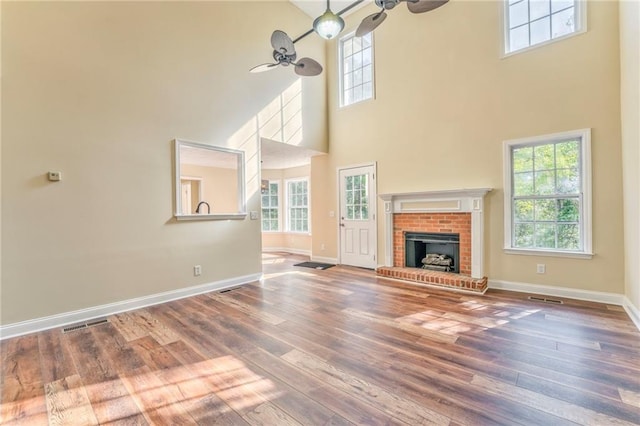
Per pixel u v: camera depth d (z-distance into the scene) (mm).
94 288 3227
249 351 2404
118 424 1622
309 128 5727
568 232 3645
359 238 5750
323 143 6047
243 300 3758
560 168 3682
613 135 3297
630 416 1597
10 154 2764
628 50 2934
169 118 3811
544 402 1720
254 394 1854
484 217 4145
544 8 3758
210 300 3781
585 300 3480
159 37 3727
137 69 3541
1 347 2531
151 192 3660
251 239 4762
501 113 4016
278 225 8305
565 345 2400
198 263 4105
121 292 3410
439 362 2180
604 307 3236
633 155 2861
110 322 3074
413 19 4852
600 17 3354
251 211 4762
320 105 5965
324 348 2432
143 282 3582
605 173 3350
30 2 2865
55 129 2996
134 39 3518
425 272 4508
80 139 3145
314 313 3250
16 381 2029
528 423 1557
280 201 8289
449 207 4438
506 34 3998
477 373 2027
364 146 5574
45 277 2938
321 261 6434
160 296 3719
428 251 4949
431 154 4680
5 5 2748
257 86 4812
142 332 2812
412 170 4914
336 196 6094
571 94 3525
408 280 4543
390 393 1831
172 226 3854
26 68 2842
